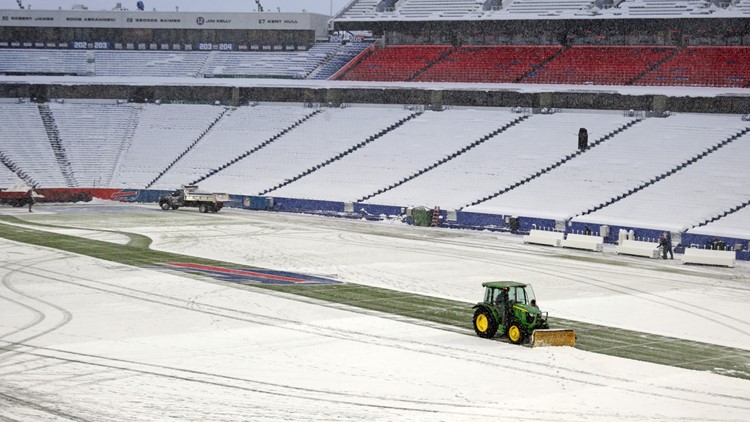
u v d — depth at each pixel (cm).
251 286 4803
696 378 3173
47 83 11044
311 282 4966
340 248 6388
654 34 9881
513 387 3025
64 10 11769
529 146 8819
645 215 7062
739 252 6288
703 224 6769
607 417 2728
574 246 6644
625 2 9619
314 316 4081
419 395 2914
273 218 8350
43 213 8431
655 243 6506
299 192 9012
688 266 5928
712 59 9244
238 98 11144
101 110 11050
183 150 10338
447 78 10225
